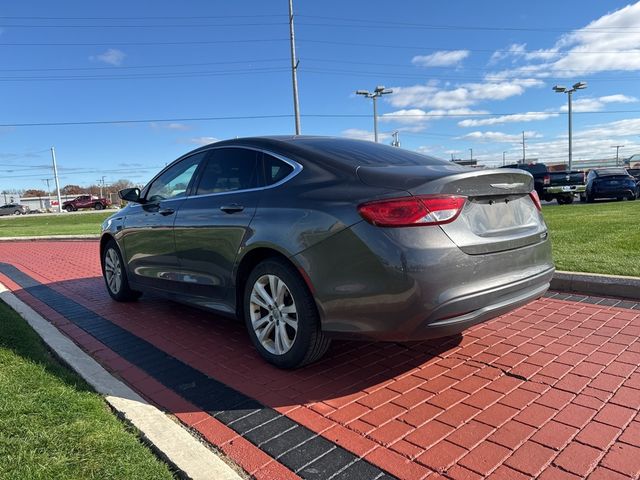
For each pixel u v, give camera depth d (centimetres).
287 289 341
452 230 296
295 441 265
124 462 237
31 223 3055
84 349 417
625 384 318
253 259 377
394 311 290
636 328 423
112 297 595
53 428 263
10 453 239
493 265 312
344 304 307
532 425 273
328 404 306
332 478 233
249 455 254
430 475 232
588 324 438
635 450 247
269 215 352
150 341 435
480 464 239
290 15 2356
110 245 588
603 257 648
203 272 421
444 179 299
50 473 224
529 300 345
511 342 400
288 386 333
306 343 333
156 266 488
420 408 297
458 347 393
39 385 316
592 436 260
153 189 520
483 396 309
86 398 301
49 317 525
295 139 405
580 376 332
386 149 406
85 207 6362
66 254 1070
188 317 511
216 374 357
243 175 400
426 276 284
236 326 476
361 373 351
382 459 246
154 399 319
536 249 351
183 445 254
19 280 757
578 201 2350
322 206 321
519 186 351
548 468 235
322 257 314
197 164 457
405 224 289
